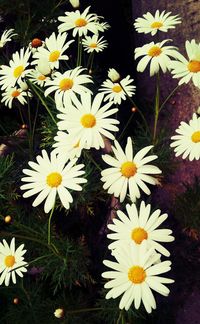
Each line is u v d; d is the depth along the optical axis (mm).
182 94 357
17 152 401
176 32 365
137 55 282
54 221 364
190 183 336
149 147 237
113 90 336
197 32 355
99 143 240
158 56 276
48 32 461
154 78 386
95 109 247
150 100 391
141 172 233
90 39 376
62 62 457
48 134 389
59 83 285
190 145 252
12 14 470
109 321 325
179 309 316
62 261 322
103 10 464
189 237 319
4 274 270
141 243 211
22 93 371
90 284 344
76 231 363
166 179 344
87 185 330
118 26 466
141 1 398
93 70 428
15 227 338
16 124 451
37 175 244
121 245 213
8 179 364
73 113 248
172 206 334
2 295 365
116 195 232
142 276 206
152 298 203
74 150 244
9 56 467
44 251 322
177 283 321
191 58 260
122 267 209
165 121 371
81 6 462
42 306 336
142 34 401
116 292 206
